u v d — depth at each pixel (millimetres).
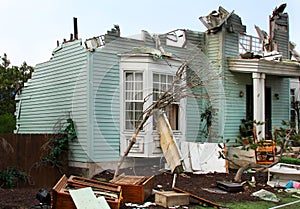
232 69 13250
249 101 14047
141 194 7039
